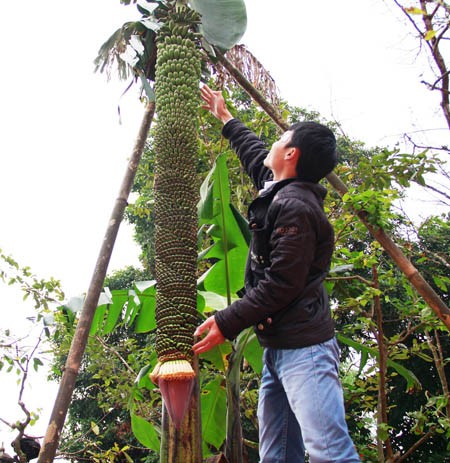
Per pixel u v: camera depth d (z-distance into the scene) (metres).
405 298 7.17
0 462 2.92
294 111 8.47
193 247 2.29
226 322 2.12
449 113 2.98
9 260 3.98
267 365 2.45
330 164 2.41
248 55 3.99
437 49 2.90
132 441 9.08
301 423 2.12
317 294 2.30
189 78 2.51
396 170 3.38
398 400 8.34
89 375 9.43
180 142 2.39
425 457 8.23
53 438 2.27
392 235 4.56
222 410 3.99
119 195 2.84
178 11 2.66
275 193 2.38
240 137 3.12
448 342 7.67
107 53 3.12
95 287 2.61
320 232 2.26
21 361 3.55
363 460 4.86
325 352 2.22
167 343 2.15
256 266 2.35
